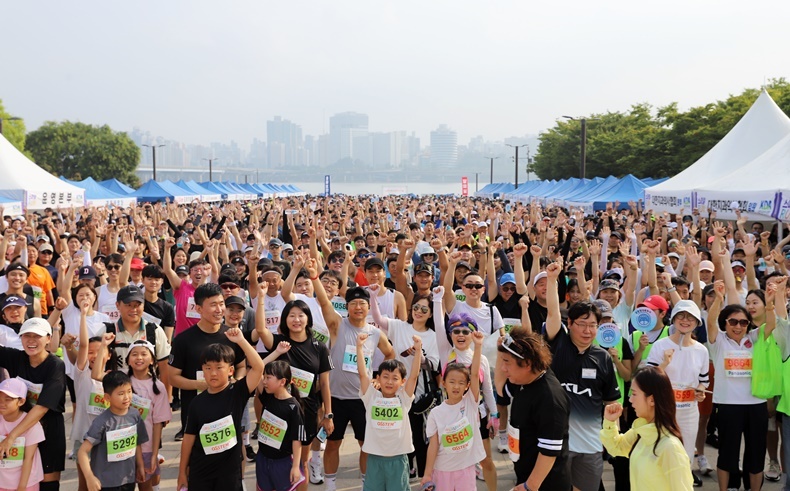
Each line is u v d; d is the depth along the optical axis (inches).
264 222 841.5
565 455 178.1
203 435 204.4
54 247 521.0
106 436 208.5
